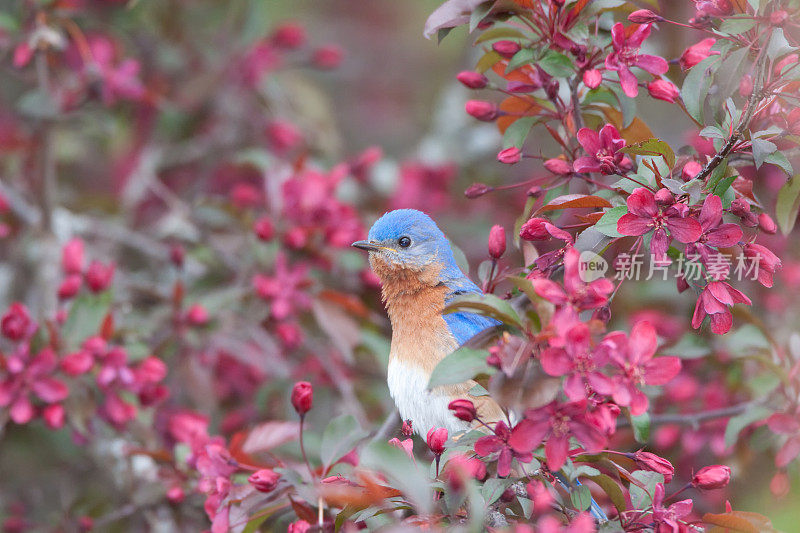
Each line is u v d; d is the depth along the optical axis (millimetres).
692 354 10727
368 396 13102
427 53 21531
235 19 15617
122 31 15055
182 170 15977
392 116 20625
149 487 11102
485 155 16078
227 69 15438
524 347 6359
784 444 9703
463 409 6992
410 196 15406
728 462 11438
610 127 7207
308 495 7746
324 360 12594
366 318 12289
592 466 7016
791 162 7910
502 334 6699
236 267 12523
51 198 13508
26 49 12398
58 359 10328
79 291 11320
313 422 12961
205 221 13016
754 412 10172
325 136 16375
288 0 21344
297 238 11844
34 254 13344
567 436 6316
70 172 16484
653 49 11945
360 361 13492
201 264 13148
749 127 7582
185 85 15547
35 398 10586
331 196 12391
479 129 16391
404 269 10438
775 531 6961
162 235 14039
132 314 12289
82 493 12109
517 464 6895
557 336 6156
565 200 7129
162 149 15820
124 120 15250
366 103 20828
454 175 16031
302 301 11891
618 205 7047
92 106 13641
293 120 15977
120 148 15719
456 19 8164
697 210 6949
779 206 8180
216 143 15477
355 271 13047
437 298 10344
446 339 10070
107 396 10594
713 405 11797
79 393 10445
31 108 12539
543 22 7910
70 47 14062
